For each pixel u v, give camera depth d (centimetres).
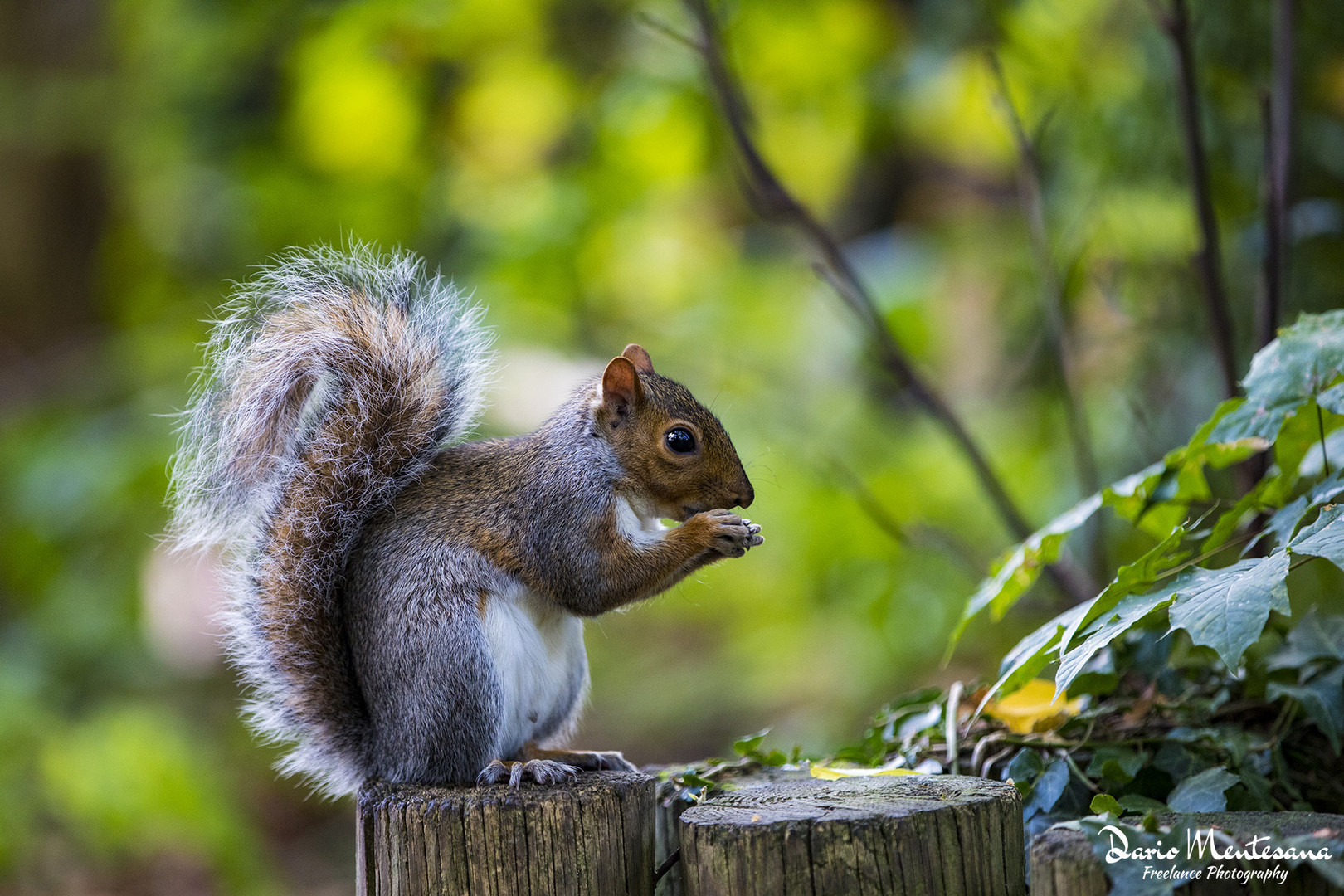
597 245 1521
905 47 1355
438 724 587
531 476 635
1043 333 1129
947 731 622
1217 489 911
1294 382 575
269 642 630
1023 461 1260
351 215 1530
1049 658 561
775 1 1328
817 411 1495
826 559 1380
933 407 877
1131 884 427
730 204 1909
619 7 1445
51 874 1244
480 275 1488
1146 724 621
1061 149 1153
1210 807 528
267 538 633
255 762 1538
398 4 1327
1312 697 580
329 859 1413
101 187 1748
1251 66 1005
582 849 509
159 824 1180
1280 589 457
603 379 662
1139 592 535
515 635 612
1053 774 572
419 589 600
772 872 466
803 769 614
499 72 1424
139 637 1455
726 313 1627
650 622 2020
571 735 684
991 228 1512
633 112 1402
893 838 467
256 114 1677
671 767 639
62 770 1177
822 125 1483
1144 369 1038
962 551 1009
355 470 626
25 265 1714
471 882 508
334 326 643
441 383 652
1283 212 764
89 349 1642
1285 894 423
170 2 1594
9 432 1505
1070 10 1148
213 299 1639
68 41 1684
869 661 1341
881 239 1641
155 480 1372
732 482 671
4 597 1491
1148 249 1051
